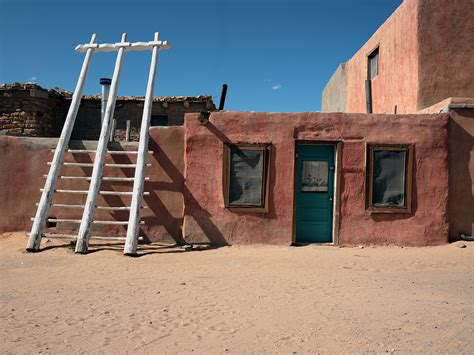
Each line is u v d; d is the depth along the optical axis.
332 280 6.07
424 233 8.77
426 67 9.91
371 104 13.35
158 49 9.80
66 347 3.64
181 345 3.70
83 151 8.88
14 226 9.33
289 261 7.47
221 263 7.23
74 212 9.21
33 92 14.34
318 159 9.12
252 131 8.98
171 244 8.92
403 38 10.82
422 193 8.82
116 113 16.59
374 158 8.86
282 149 8.94
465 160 8.84
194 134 9.00
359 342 3.77
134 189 8.28
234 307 4.75
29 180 9.40
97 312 4.56
